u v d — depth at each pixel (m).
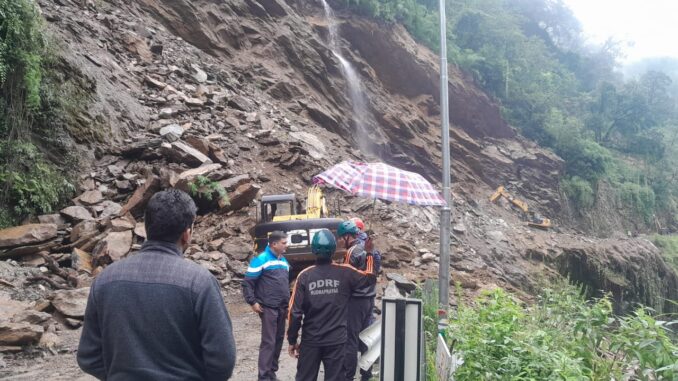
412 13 39.56
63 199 12.06
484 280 15.76
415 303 2.97
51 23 16.77
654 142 60.53
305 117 25.03
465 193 32.19
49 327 6.97
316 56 28.92
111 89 16.09
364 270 4.34
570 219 41.06
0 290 7.98
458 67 40.78
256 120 18.88
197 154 14.47
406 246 14.66
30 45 11.97
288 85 25.67
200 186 12.88
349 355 4.46
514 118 46.03
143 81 18.23
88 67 15.80
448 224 6.92
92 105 14.64
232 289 10.25
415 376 2.91
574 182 43.72
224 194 12.88
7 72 11.40
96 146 13.95
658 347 3.42
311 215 10.45
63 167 12.69
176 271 2.06
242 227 12.41
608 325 4.18
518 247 24.88
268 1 29.22
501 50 47.72
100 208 11.80
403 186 5.83
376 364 5.19
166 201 2.17
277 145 17.47
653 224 52.31
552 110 47.72
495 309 4.76
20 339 6.25
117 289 2.02
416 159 32.62
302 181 16.42
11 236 9.43
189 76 20.20
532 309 5.76
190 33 24.20
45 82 13.25
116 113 15.42
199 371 2.06
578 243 30.86
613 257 32.19
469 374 3.79
